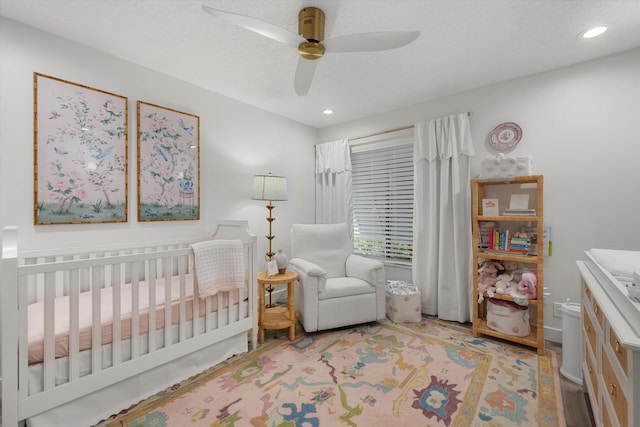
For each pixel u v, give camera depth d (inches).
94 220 82.7
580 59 88.6
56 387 54.0
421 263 121.7
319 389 70.3
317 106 128.8
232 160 120.5
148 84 94.5
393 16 68.1
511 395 67.7
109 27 73.1
